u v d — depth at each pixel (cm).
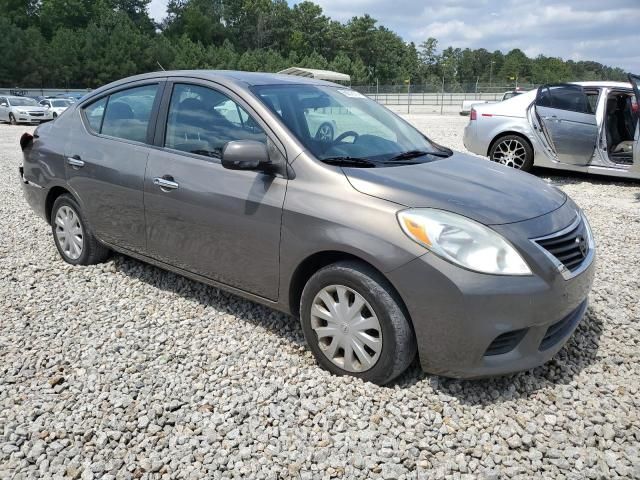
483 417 298
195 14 10788
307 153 344
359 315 318
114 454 270
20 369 344
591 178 1005
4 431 285
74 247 508
